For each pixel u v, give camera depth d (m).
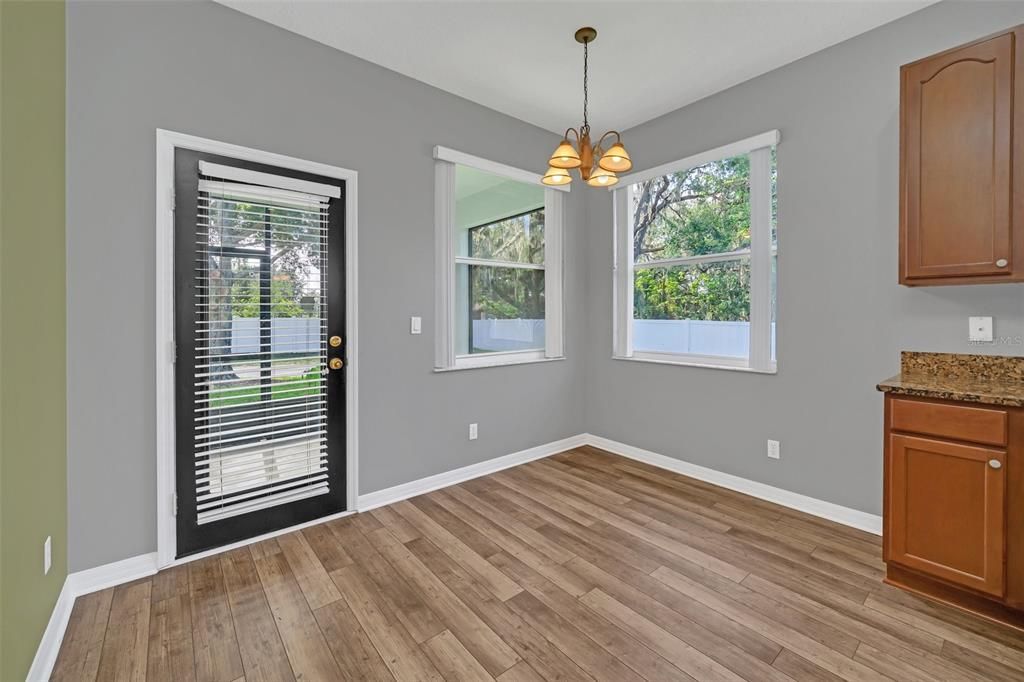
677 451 3.56
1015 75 1.86
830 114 2.68
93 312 2.03
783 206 2.89
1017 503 1.73
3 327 1.29
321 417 2.71
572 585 2.07
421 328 3.13
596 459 3.87
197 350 2.30
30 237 1.53
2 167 1.30
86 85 2.00
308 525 2.66
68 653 1.65
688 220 3.51
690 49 2.70
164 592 2.02
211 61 2.31
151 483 2.18
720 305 3.34
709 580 2.10
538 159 3.82
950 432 1.88
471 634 1.76
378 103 2.90
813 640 1.71
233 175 2.37
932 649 1.66
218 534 2.38
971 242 1.98
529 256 3.87
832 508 2.72
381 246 2.93
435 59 2.83
